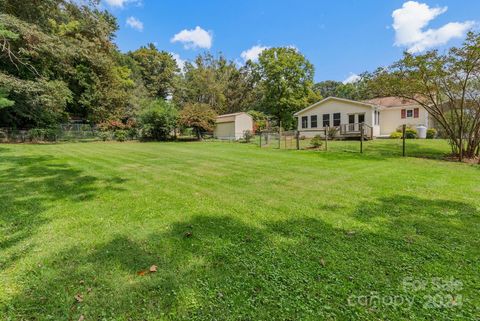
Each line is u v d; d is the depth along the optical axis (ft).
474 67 27.78
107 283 6.91
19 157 29.66
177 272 7.41
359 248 8.75
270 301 6.22
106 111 73.97
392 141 49.73
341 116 62.80
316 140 44.47
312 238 9.53
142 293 6.52
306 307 6.02
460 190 16.03
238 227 10.55
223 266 7.73
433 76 30.09
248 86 125.80
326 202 13.78
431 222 10.94
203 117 72.84
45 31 55.52
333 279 7.05
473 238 9.41
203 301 6.24
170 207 12.96
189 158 31.50
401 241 9.23
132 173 21.66
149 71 128.06
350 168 24.35
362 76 36.22
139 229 10.30
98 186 17.10
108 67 72.18
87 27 66.54
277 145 50.57
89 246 8.90
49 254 8.34
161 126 71.31
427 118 59.57
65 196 14.73
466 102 30.48
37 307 6.04
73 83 70.59
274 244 9.09
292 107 92.48
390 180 19.01
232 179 19.51
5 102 35.99
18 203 13.30
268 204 13.46
